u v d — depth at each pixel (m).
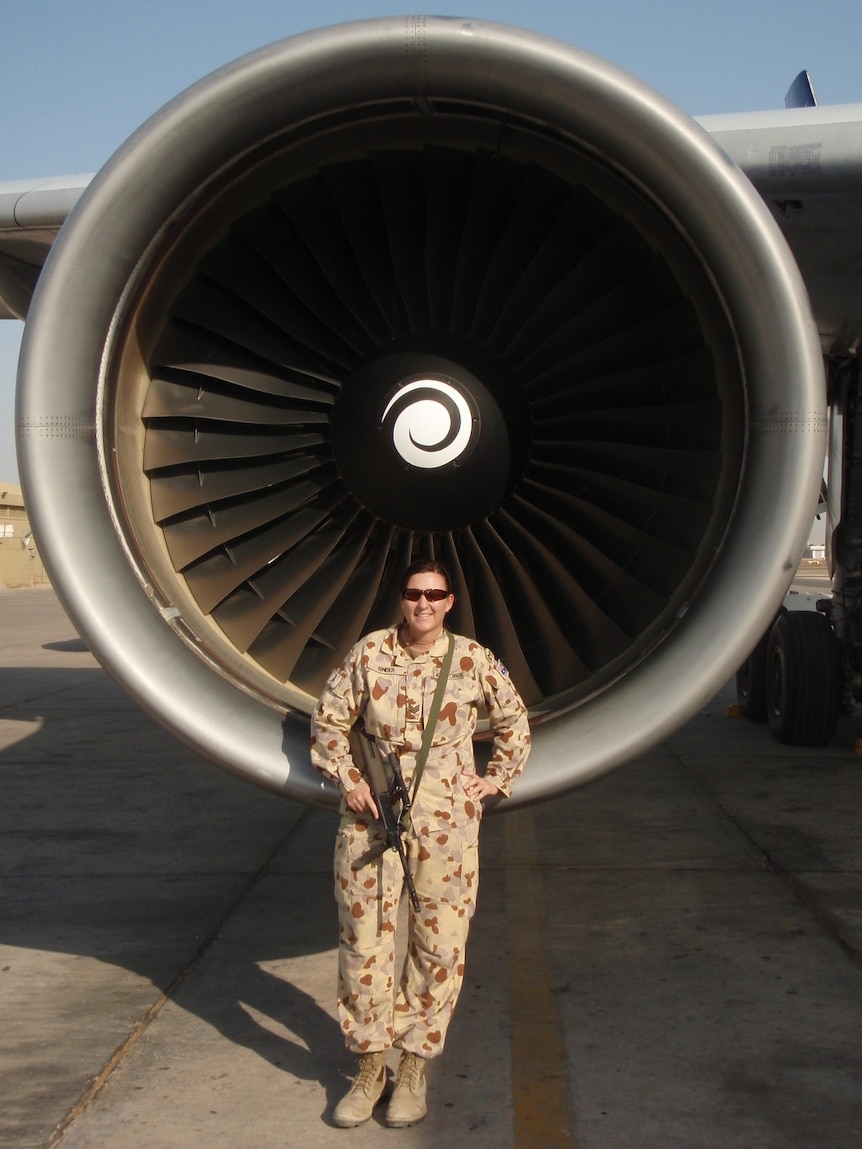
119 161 2.78
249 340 3.28
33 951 3.73
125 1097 2.74
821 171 3.66
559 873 4.52
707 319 3.03
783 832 5.08
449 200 3.35
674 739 7.44
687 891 4.26
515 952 3.68
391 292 3.34
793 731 6.98
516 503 3.42
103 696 9.94
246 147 2.86
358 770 2.72
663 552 3.23
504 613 3.30
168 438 3.23
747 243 2.75
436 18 2.65
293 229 3.31
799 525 2.80
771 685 7.43
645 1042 3.01
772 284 2.76
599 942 3.75
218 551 3.29
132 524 3.07
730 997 3.30
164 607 3.05
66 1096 2.74
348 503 3.39
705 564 3.02
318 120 2.89
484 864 4.65
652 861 4.66
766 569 2.81
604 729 2.92
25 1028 3.14
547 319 3.29
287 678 3.20
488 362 3.30
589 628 3.25
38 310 2.88
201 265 3.21
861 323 5.22
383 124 3.01
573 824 5.26
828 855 4.71
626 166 2.82
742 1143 2.51
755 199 2.73
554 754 2.93
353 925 2.68
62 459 2.91
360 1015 2.66
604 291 3.31
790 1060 2.90
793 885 4.32
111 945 3.78
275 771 2.91
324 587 3.32
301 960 3.62
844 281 4.68
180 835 5.18
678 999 3.29
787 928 3.86
